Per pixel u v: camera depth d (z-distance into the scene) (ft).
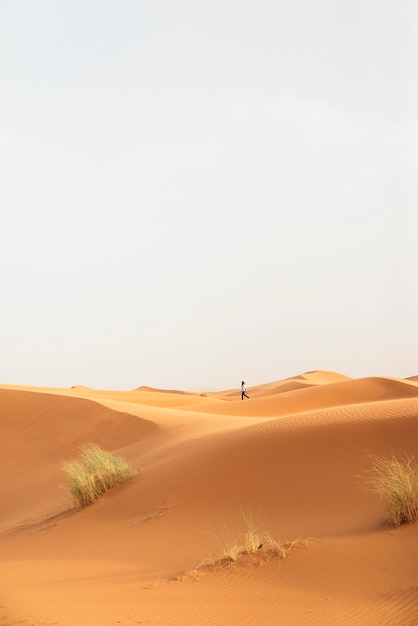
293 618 26.71
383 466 56.95
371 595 28.40
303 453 62.69
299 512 52.01
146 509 60.85
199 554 43.29
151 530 54.54
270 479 59.62
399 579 29.78
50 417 132.57
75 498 68.85
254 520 51.72
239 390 404.16
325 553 34.55
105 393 266.36
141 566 42.50
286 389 285.43
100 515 63.41
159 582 34.78
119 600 31.83
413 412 68.33
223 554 39.55
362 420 67.82
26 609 31.35
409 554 32.83
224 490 59.72
